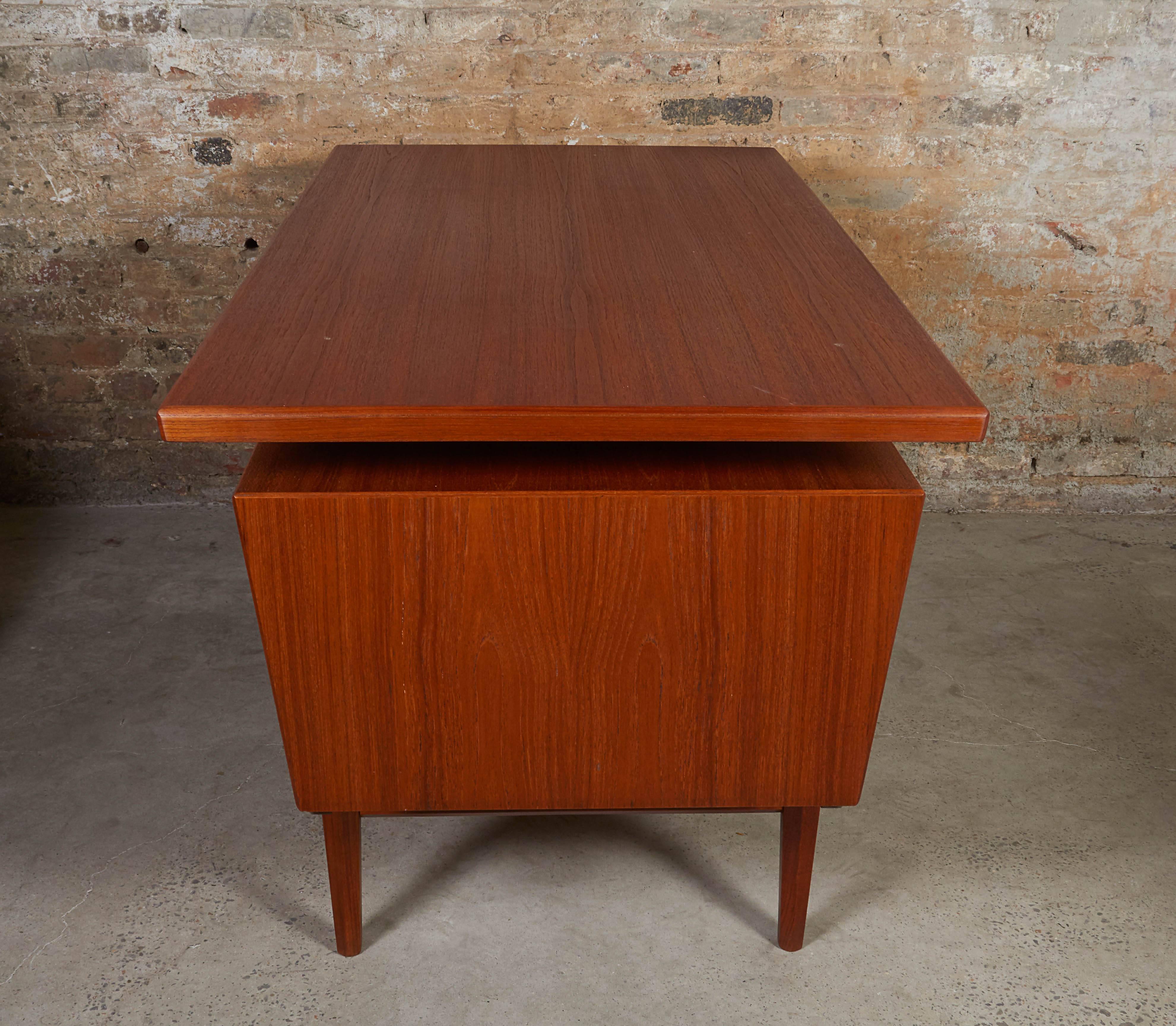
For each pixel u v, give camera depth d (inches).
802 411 44.8
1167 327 104.4
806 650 49.5
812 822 57.3
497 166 84.7
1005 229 101.0
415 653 48.9
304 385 46.1
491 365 48.6
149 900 64.8
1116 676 86.4
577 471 47.4
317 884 66.3
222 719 80.1
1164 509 111.6
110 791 73.0
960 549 104.4
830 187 99.7
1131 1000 59.2
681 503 45.7
